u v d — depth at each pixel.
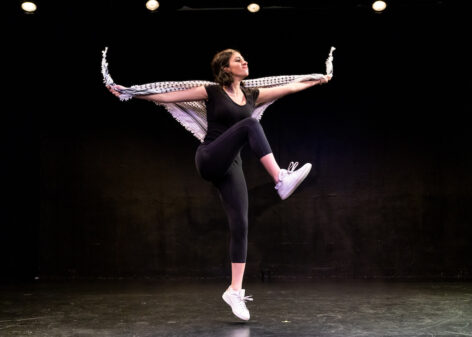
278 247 5.11
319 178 5.14
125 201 5.23
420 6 4.77
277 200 5.14
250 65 5.21
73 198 5.25
